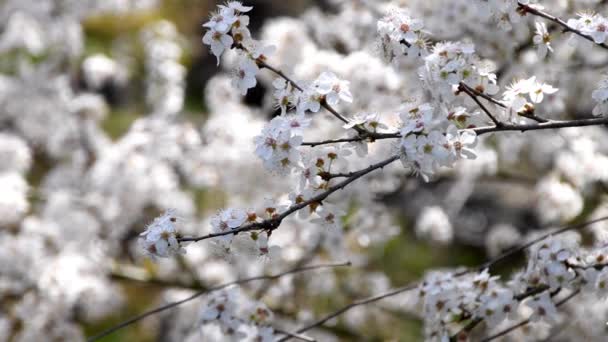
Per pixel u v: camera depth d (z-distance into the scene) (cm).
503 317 434
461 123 362
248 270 769
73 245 780
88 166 909
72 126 898
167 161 831
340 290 824
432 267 1064
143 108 1198
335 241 720
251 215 370
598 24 378
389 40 373
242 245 373
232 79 382
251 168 756
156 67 906
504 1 383
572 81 673
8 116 920
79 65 1105
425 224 848
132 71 1046
